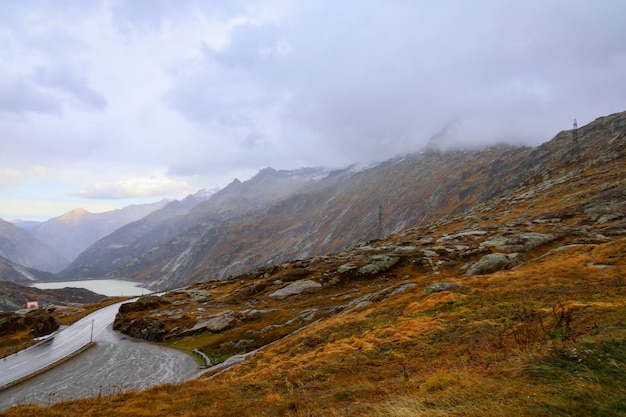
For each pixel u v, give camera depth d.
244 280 104.38
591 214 74.31
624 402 8.87
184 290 110.06
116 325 81.19
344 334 29.73
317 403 15.26
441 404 11.25
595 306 18.61
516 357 14.11
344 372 19.89
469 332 21.00
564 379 10.91
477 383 12.34
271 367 24.84
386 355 21.20
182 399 19.34
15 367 52.16
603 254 38.50
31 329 79.75
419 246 81.56
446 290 35.00
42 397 37.81
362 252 92.00
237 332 54.72
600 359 11.62
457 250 71.12
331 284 69.44
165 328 68.38
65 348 63.75
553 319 18.28
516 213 101.69
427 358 18.91
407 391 14.05
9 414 19.25
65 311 113.88
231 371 28.67
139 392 22.00
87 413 18.41
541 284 30.50
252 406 16.52
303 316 52.34
